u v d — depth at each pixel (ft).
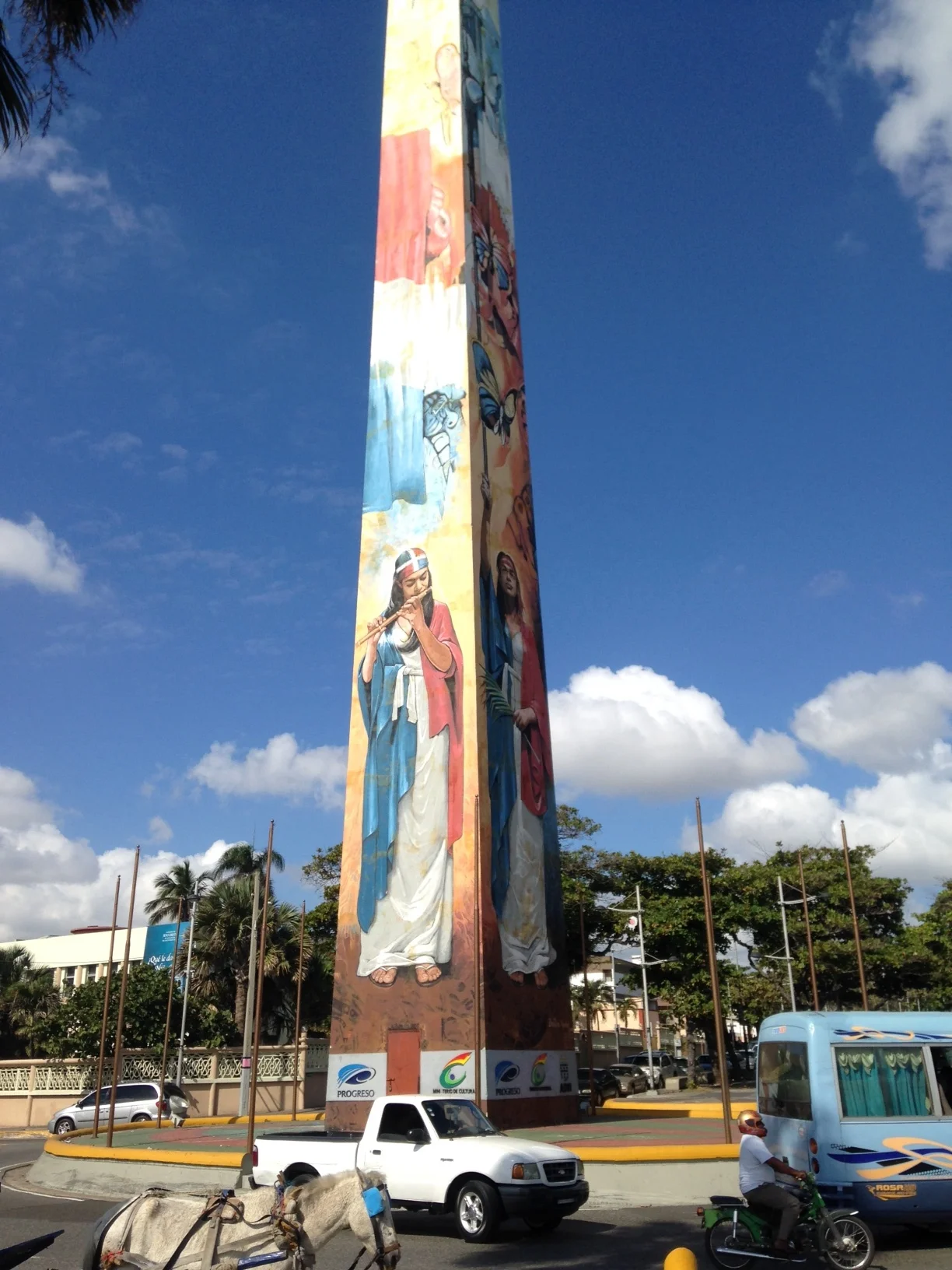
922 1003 265.34
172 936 195.62
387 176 149.59
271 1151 68.90
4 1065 184.65
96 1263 29.14
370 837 123.44
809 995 251.19
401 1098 65.77
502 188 157.58
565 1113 120.47
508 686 130.41
